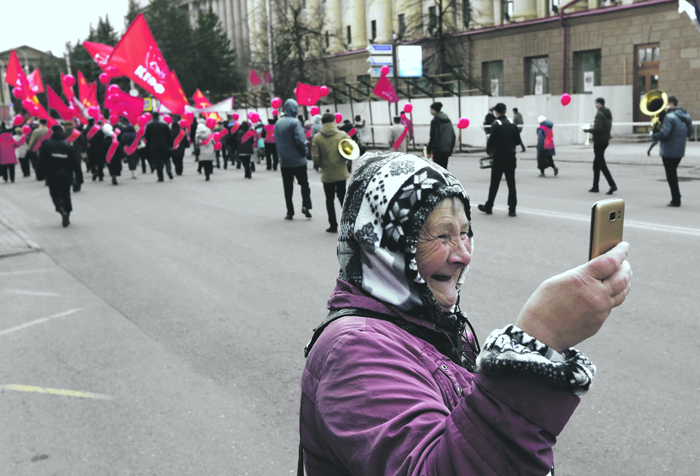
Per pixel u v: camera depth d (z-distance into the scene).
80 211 12.30
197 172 19.83
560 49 27.58
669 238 7.53
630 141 23.34
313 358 1.09
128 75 13.09
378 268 1.16
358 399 0.97
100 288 6.63
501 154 9.49
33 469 3.22
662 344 4.36
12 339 5.17
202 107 23.84
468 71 31.00
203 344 4.84
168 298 6.14
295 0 38.69
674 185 9.70
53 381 4.28
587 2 27.22
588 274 0.78
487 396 0.80
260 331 5.08
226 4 62.47
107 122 20.39
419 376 1.01
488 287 5.96
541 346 0.78
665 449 3.10
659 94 9.68
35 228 10.48
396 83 26.03
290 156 10.08
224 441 3.41
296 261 7.43
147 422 3.65
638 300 5.32
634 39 25.02
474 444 0.79
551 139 14.34
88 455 3.33
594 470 2.96
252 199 12.97
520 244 7.70
